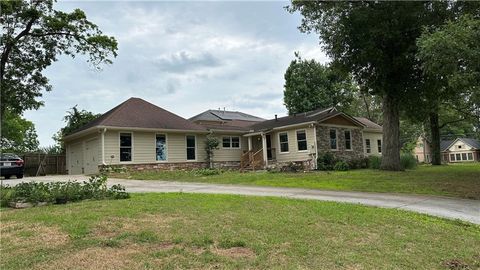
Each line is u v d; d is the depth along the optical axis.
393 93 19.16
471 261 5.45
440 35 11.31
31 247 5.24
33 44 15.06
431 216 8.45
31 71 15.31
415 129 51.88
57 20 14.68
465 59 11.23
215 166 25.70
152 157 22.27
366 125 31.73
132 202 8.84
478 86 11.98
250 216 7.36
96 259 4.79
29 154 25.33
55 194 9.07
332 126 25.89
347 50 18.48
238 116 37.50
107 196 9.76
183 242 5.53
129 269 4.49
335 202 9.81
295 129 25.39
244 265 4.72
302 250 5.36
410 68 17.94
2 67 13.99
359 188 13.48
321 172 20.25
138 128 21.30
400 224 7.34
